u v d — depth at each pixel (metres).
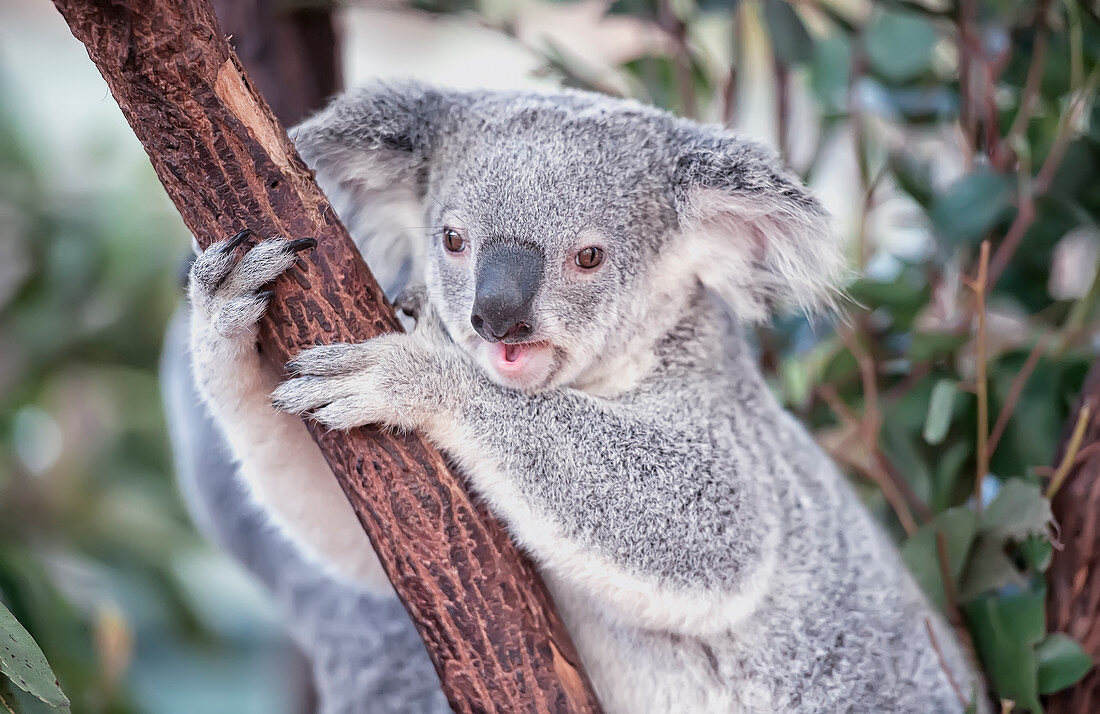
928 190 1.36
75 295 1.89
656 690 1.19
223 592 2.10
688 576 1.14
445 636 1.09
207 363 1.13
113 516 1.90
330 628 1.33
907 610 1.23
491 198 1.16
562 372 1.16
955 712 1.23
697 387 1.19
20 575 1.34
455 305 1.17
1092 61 1.32
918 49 1.33
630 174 1.17
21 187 1.91
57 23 2.66
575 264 1.16
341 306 1.09
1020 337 1.35
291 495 1.18
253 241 1.08
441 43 2.69
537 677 1.09
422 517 1.08
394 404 1.08
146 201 1.92
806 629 1.20
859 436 1.32
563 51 1.40
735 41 1.38
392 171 1.20
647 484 1.14
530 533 1.12
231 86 1.07
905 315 1.35
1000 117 1.37
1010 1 1.32
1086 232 1.40
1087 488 1.21
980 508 1.25
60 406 1.95
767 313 1.23
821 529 1.21
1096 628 1.21
